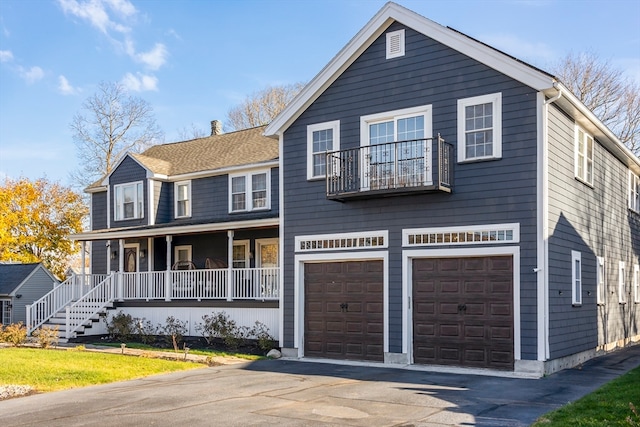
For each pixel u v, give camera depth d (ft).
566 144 51.75
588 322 55.72
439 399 36.09
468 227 48.93
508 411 32.71
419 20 52.11
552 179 48.01
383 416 31.68
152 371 47.50
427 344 50.75
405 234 51.98
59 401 36.63
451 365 49.42
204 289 71.26
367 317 54.08
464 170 49.52
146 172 86.38
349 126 55.93
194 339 68.85
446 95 50.83
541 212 46.06
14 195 134.41
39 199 138.72
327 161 54.24
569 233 51.57
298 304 57.67
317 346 56.85
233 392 38.75
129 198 88.58
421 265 51.52
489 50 48.52
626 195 73.92
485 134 49.01
